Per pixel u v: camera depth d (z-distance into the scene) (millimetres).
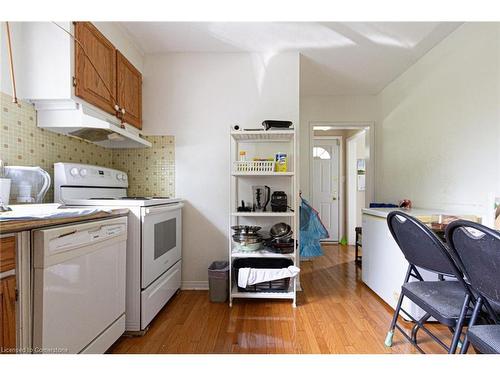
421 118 2395
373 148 3320
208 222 2332
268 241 2166
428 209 2275
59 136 1727
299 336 1526
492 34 1626
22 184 1335
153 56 2340
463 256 864
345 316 1786
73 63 1462
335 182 4492
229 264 2117
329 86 3086
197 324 1669
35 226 880
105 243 1261
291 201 2283
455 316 984
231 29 1974
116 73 1878
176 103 2336
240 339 1493
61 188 1576
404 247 1273
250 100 2320
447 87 2039
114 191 2084
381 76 2812
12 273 842
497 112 1592
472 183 1784
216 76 2332
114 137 1889
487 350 788
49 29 1435
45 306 904
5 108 1350
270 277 1913
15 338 842
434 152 2199
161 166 2344
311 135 3395
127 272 1520
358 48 2242
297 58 2307
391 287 1843
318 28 1955
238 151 2346
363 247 2393
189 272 2328
